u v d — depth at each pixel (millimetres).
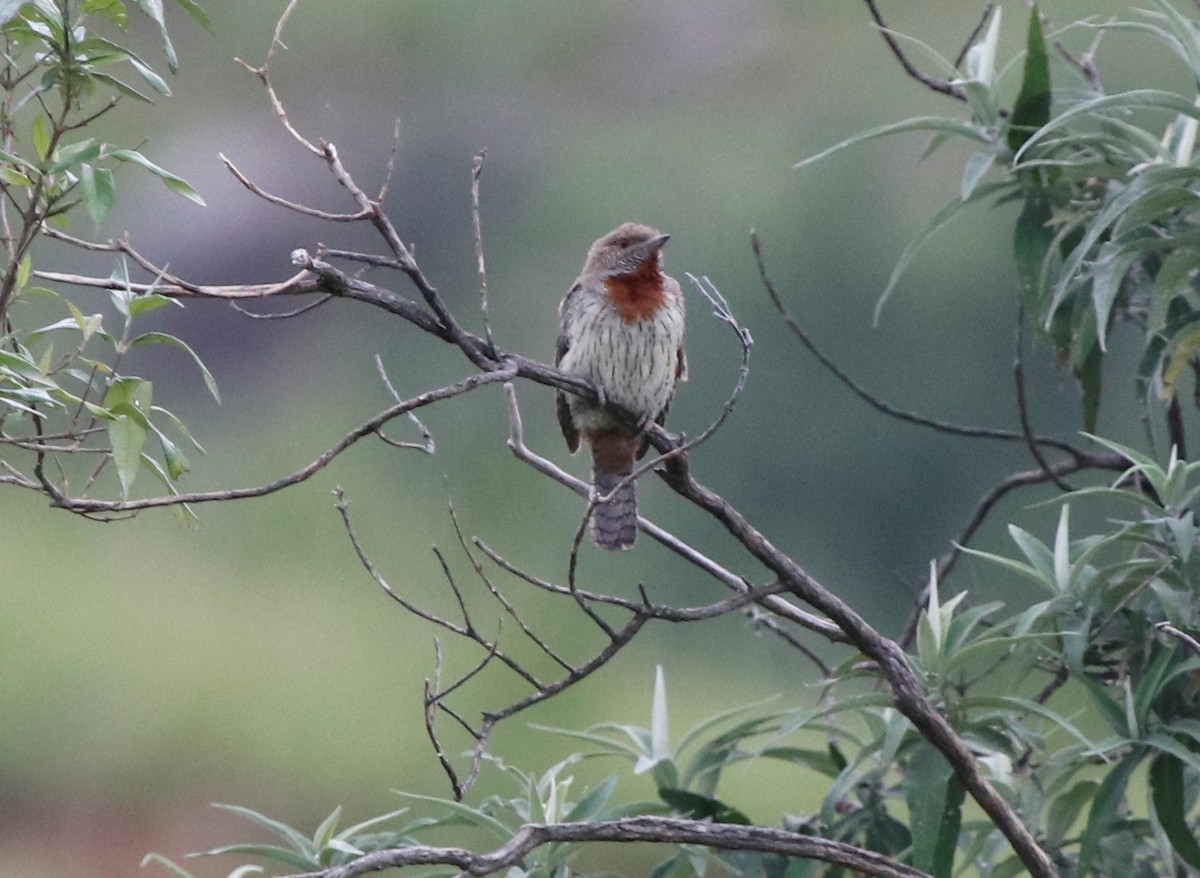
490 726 4961
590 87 25547
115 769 14695
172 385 22125
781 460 20031
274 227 23078
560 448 20125
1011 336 19672
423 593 17875
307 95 25078
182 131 23953
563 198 23422
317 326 22656
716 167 22828
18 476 4621
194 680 15258
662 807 5941
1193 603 5559
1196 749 5480
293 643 16266
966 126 6555
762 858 5914
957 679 5641
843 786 5652
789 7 25594
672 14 25797
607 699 15797
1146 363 6516
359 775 14500
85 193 4387
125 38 22891
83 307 20453
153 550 18188
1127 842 5750
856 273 20828
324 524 19172
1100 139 6223
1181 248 5781
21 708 15102
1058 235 6516
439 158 24266
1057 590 5664
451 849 4637
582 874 5777
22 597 16297
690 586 18953
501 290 22766
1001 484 7266
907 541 19578
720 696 16672
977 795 5238
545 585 4949
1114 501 5902
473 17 26109
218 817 14320
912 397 20062
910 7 23797
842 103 23078
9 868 13562
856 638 5324
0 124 4637
